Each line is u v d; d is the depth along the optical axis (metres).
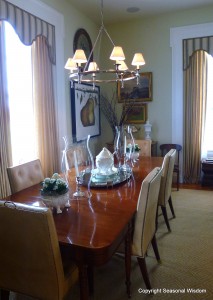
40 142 3.32
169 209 3.44
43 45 3.29
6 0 2.64
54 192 1.67
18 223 1.30
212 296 1.85
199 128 4.41
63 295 1.40
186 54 4.31
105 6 4.02
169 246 2.53
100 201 1.89
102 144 5.14
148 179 1.73
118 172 2.55
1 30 2.65
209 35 4.16
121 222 1.56
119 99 4.91
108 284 2.00
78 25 4.16
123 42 4.77
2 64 2.67
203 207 3.48
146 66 4.67
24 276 1.41
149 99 4.68
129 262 1.81
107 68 4.93
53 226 1.28
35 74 3.21
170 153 2.74
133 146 3.17
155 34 4.53
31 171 2.43
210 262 2.26
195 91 4.34
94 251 1.30
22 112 3.09
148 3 3.95
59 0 3.62
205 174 4.39
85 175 2.56
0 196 2.65
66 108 3.90
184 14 4.29
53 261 1.31
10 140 2.78
